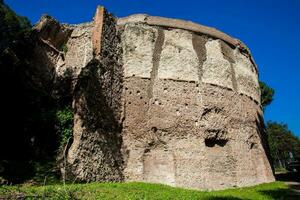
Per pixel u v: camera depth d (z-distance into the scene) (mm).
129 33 18531
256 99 23078
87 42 17734
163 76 18281
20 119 15031
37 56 17062
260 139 22078
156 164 16734
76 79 15781
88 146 14281
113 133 16109
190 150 17453
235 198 13578
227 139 19062
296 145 61594
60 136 14961
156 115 17438
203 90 19031
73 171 13438
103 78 15930
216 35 21047
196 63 19406
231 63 21500
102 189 12172
